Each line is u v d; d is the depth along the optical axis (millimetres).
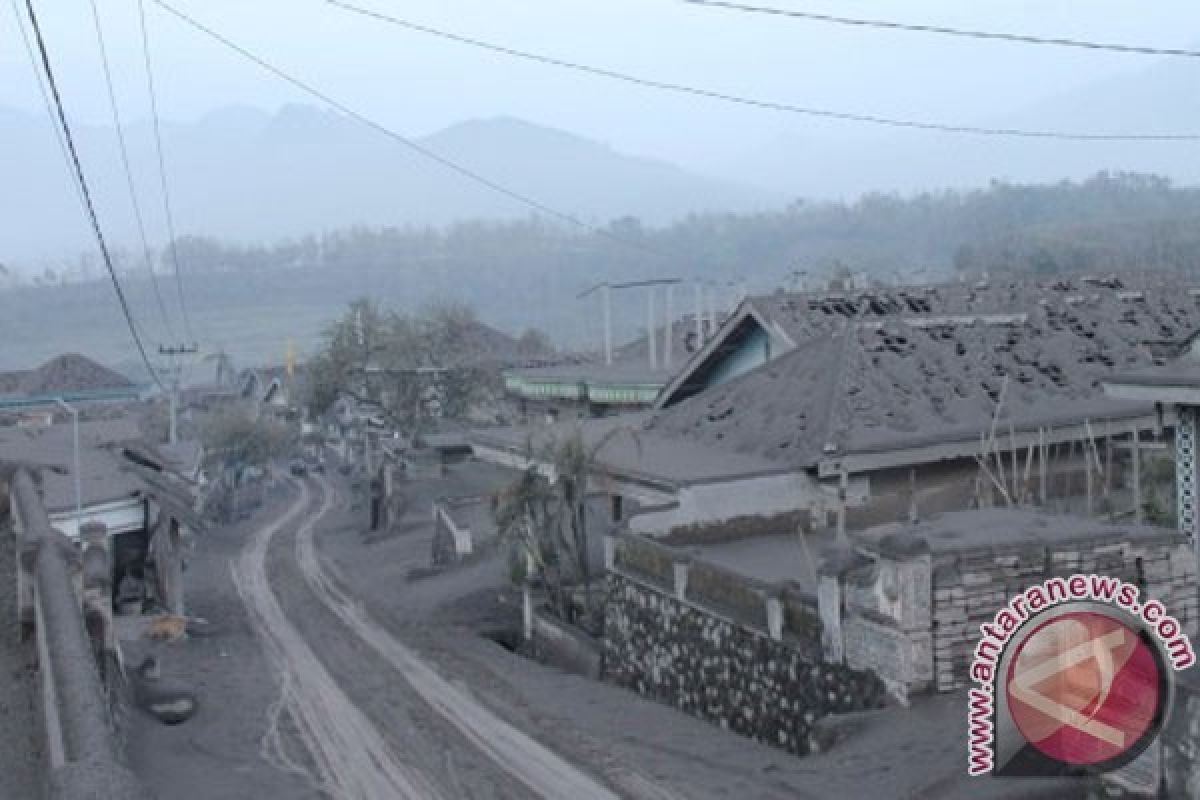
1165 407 18125
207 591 37531
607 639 22641
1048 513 16719
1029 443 23031
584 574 25672
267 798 14492
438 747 17016
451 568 36281
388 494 52094
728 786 13742
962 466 23312
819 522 22719
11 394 75562
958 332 26422
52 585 14117
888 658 14406
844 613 15234
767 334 29828
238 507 68750
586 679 22578
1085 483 23812
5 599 17078
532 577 27344
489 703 20062
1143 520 21281
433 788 14953
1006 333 26719
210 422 73812
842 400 23469
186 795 14367
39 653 14094
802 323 28688
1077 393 24953
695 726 17984
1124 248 106375
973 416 23547
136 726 17281
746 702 17500
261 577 40938
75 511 26672
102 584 16203
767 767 14305
